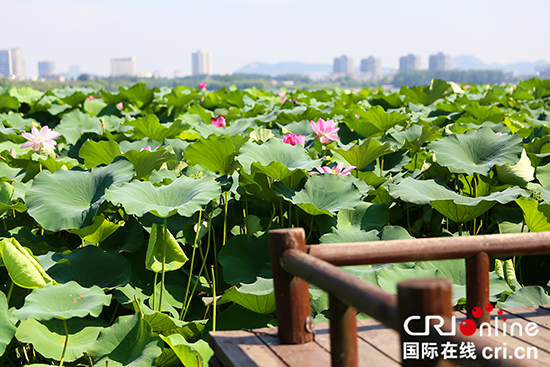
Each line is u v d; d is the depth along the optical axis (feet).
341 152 12.73
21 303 8.89
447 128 14.58
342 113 21.27
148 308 9.11
